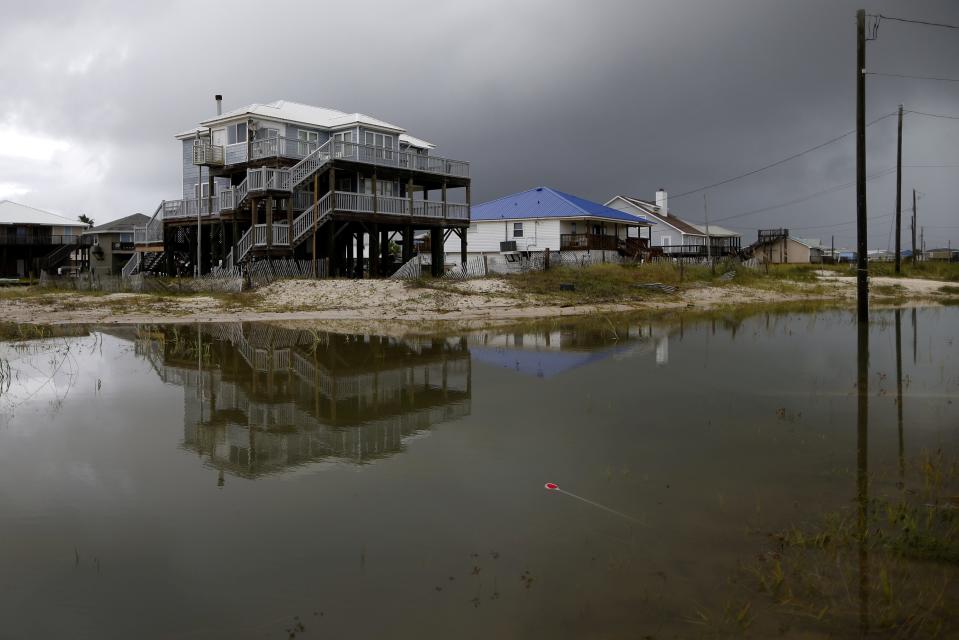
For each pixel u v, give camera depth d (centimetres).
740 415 949
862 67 2020
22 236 6231
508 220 5497
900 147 4897
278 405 1033
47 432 877
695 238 7094
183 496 644
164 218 3981
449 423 918
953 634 410
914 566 492
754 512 593
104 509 612
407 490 656
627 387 1165
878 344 1695
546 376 1276
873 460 738
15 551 530
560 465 729
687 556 512
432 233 4112
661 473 700
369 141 4066
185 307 2656
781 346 1677
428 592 464
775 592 459
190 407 1021
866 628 416
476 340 1842
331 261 3453
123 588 473
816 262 7825
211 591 468
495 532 558
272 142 3588
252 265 3234
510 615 435
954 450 771
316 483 680
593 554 517
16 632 420
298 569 497
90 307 2638
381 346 1711
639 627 420
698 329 2131
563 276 3859
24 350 1609
